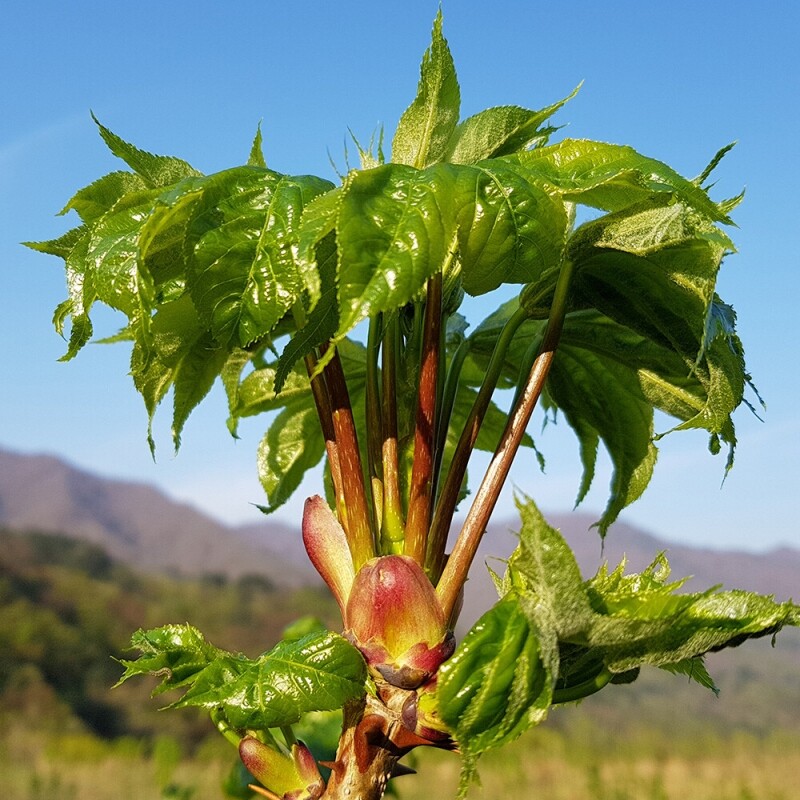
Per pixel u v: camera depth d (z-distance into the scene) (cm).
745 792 163
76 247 21
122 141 21
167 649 21
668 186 18
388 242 16
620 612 18
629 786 156
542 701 17
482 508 20
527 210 17
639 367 24
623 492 25
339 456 21
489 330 25
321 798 19
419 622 19
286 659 18
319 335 19
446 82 21
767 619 18
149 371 23
